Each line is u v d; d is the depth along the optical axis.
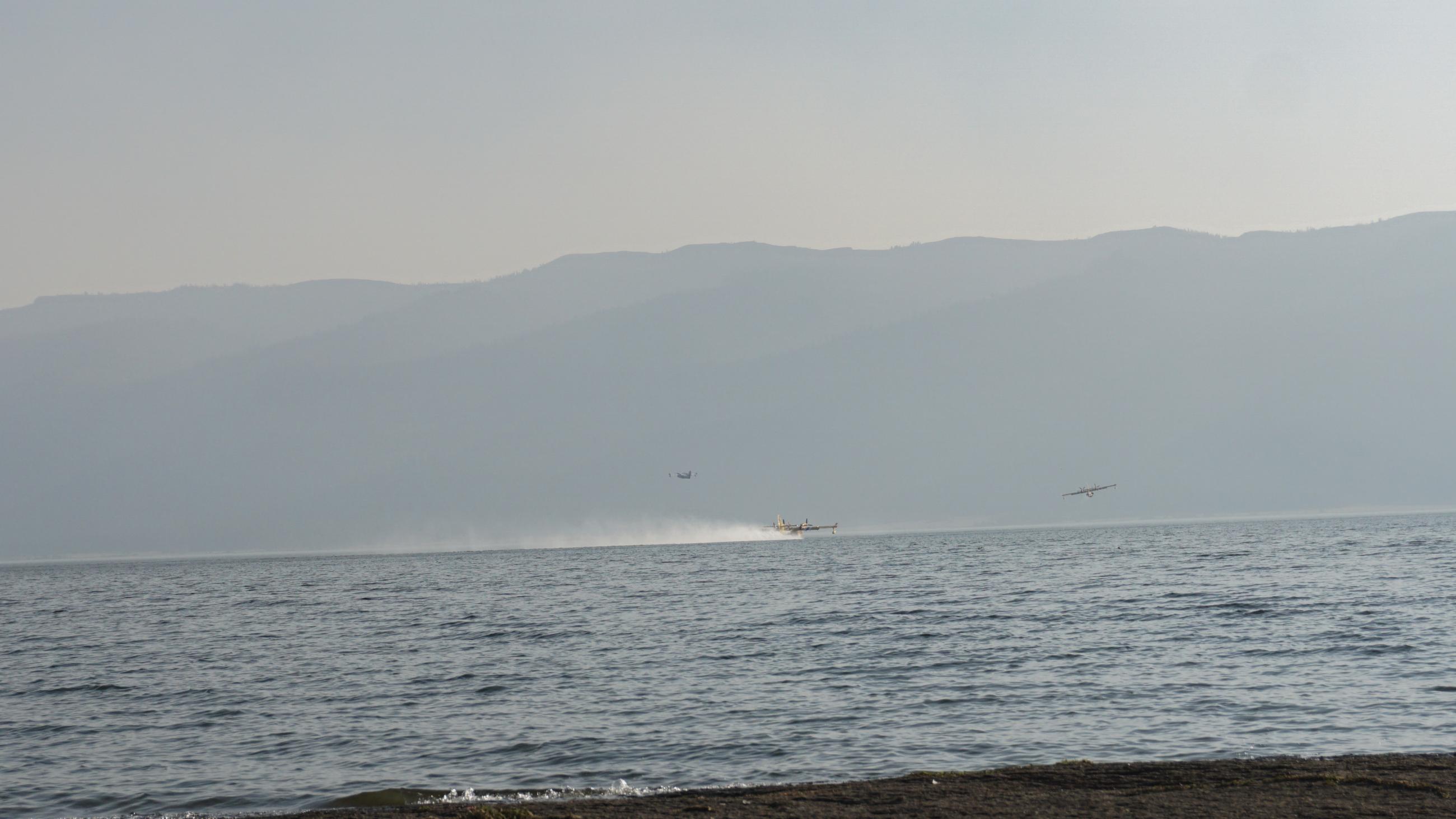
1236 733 57.81
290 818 45.12
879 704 69.00
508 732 64.31
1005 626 110.00
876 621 120.88
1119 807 40.12
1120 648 90.44
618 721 66.50
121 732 69.19
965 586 179.62
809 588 189.50
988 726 61.84
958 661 86.31
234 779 55.84
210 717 73.38
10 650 125.56
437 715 70.75
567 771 54.94
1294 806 39.03
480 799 49.16
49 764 60.47
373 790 52.53
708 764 55.56
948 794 43.06
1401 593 133.50
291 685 86.31
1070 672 79.00
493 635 121.06
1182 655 85.31
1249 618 110.19
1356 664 77.81
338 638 125.69
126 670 100.44
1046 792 42.81
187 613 183.00
